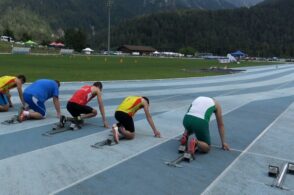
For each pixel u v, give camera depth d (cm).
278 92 2083
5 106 1074
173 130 974
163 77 2700
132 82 2212
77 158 700
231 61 7550
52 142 795
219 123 799
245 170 688
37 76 2309
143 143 824
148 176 629
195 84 2316
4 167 633
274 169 662
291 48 16100
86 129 920
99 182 593
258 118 1232
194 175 646
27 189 552
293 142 925
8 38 12912
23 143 776
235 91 2025
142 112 1206
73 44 11981
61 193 545
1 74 2389
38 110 988
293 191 604
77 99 917
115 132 804
